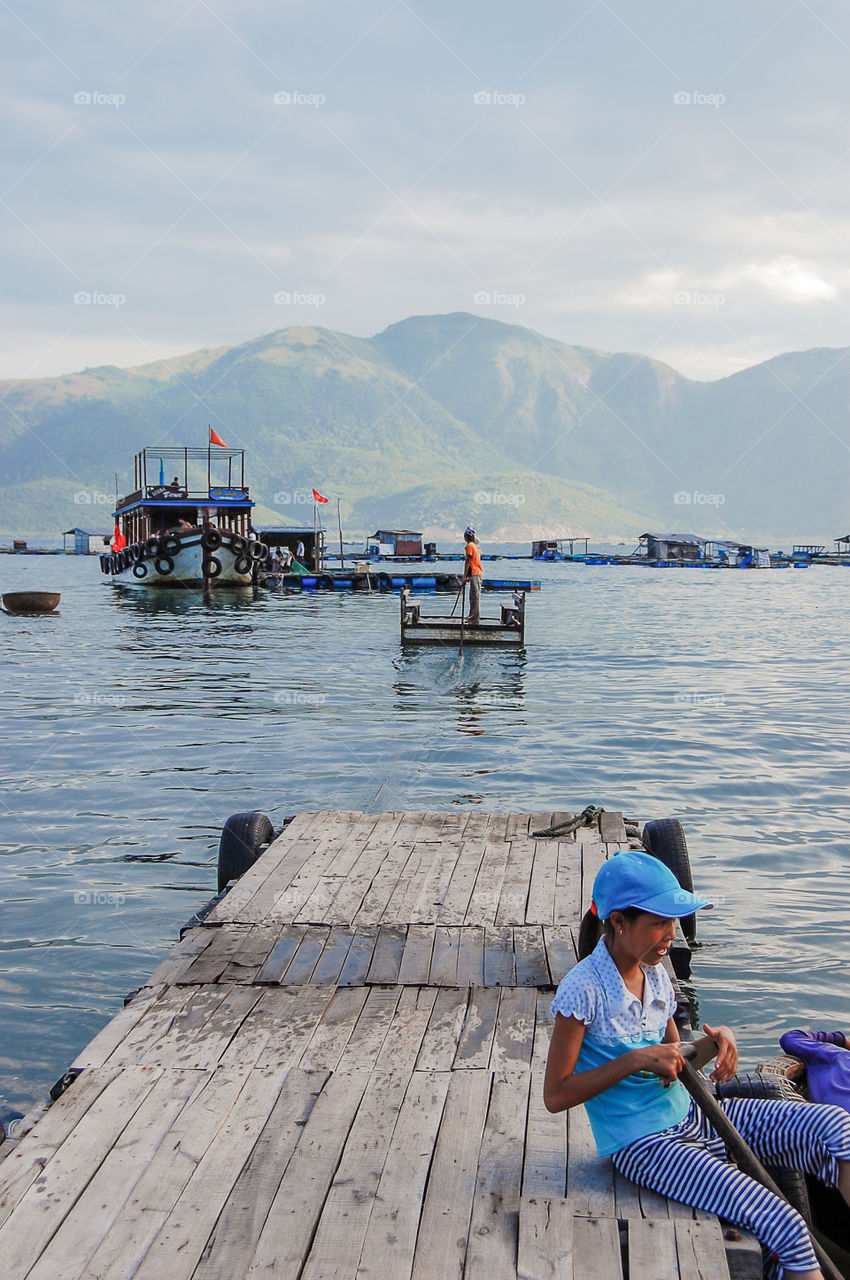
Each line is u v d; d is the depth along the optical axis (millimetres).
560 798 12359
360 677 22766
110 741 15617
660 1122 4059
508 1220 3881
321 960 6086
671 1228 3803
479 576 27438
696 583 72500
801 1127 4195
